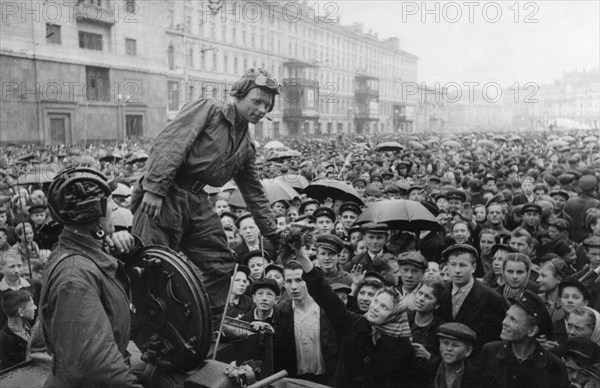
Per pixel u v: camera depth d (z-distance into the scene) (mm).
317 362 4539
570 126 49688
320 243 5793
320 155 24547
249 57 47250
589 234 8578
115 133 38094
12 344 4883
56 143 33688
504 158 22203
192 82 45844
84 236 2504
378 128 52281
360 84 49344
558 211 9961
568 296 5016
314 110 47219
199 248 3715
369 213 7750
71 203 2453
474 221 8898
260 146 29406
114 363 2307
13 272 5906
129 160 17656
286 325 4605
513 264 5562
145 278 2785
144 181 3438
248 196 4152
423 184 14859
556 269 5426
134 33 39625
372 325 4117
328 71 47406
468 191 12719
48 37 32719
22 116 31500
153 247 2832
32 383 3023
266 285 5090
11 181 13172
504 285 5941
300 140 38281
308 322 4574
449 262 5129
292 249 4082
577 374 4250
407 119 56219
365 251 7160
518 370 4004
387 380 4098
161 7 42406
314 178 15656
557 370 4027
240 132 3736
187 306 2711
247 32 47000
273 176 15570
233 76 47625
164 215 3516
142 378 2852
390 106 53812
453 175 16547
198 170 3578
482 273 7543
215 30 46938
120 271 2723
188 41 45125
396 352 4074
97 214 2518
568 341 4375
